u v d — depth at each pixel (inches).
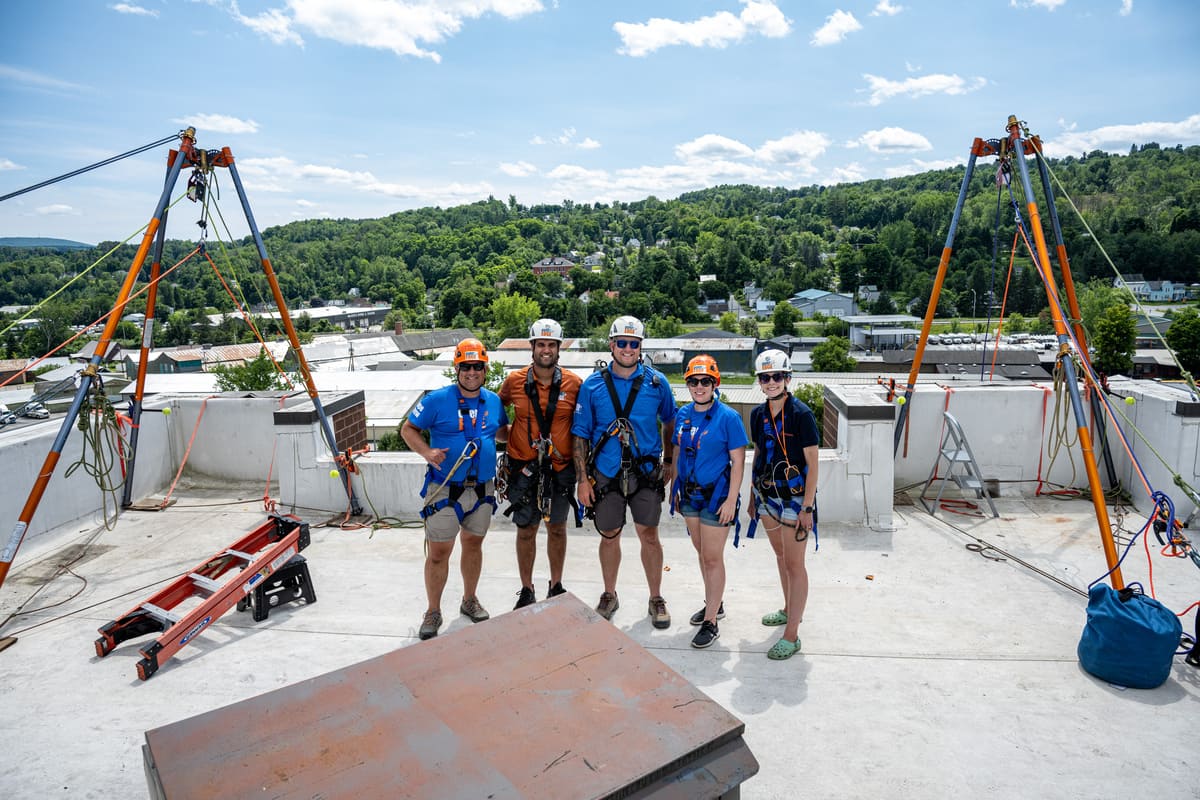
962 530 228.7
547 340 159.2
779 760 123.2
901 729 131.3
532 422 166.4
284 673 153.4
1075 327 238.7
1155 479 232.8
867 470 230.1
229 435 288.7
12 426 235.0
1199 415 217.6
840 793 115.0
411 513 249.0
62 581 205.6
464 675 85.5
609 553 171.0
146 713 139.6
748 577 200.5
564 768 70.3
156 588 200.1
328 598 190.9
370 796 66.7
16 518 217.5
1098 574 196.5
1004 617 173.9
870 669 151.6
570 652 90.3
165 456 285.7
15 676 153.8
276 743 74.1
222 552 183.2
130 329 2795.3
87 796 116.4
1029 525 231.9
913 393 259.1
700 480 158.2
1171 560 203.9
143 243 236.2
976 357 2459.4
